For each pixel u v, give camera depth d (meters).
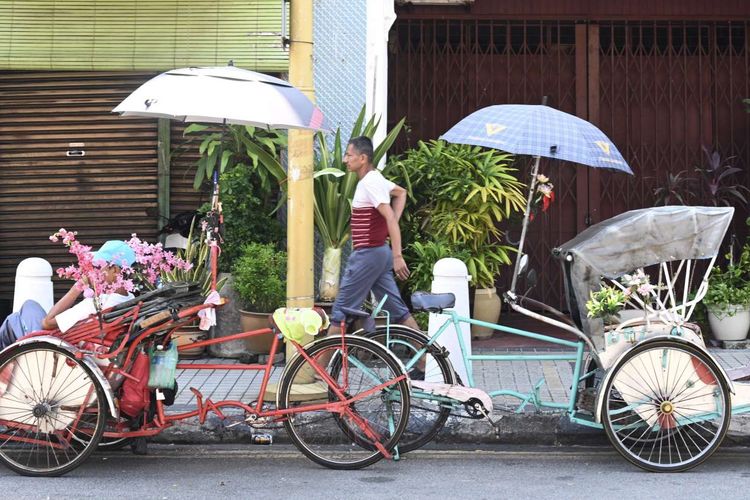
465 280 9.66
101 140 13.03
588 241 8.23
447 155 12.79
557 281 14.62
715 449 8.12
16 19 12.84
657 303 8.33
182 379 10.82
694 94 14.50
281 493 7.45
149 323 7.95
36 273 10.48
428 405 8.59
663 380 8.12
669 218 8.20
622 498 7.29
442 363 8.71
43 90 13.02
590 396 8.64
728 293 12.55
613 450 8.88
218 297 8.22
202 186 13.02
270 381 10.70
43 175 13.10
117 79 12.98
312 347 8.28
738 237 14.39
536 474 8.05
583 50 14.39
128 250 8.29
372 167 9.29
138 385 8.05
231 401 8.31
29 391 7.95
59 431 7.93
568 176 14.58
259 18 12.71
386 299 9.29
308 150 9.66
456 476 7.98
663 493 7.43
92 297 7.90
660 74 14.51
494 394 8.55
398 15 14.25
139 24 12.80
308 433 8.56
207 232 8.59
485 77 14.48
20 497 7.31
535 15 14.27
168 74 8.08
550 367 11.48
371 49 12.84
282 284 11.55
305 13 9.59
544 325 14.31
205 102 7.68
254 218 12.30
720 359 11.84
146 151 13.00
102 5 12.84
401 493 7.45
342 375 8.31
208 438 9.03
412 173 12.88
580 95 14.44
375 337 8.80
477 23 14.33
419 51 14.45
